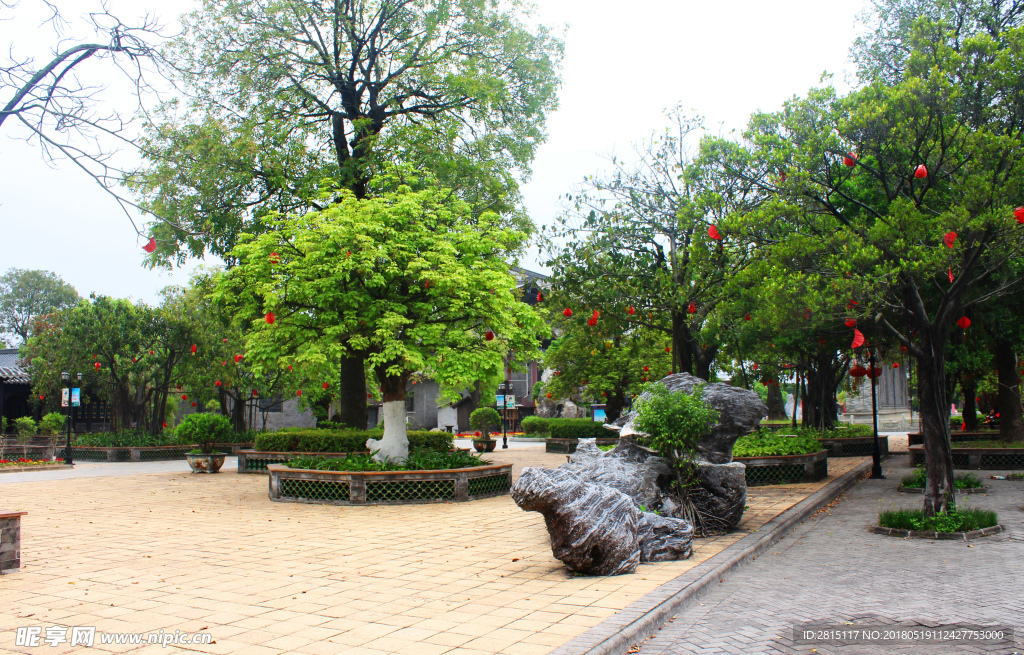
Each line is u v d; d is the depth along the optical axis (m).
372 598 6.53
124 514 12.63
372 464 14.37
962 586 7.03
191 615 5.96
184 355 28.25
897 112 10.30
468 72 21.03
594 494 7.55
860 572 7.81
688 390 10.75
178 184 12.01
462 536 10.10
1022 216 8.38
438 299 14.63
